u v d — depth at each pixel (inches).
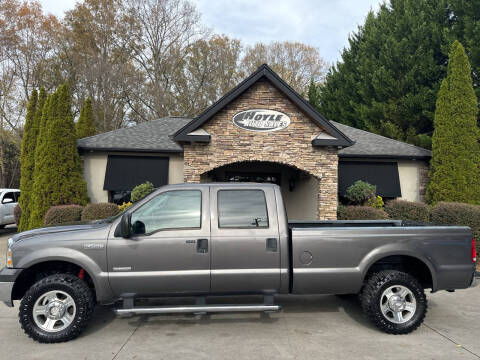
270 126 406.9
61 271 181.6
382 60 871.7
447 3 762.8
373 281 179.8
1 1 1043.9
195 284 173.5
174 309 170.7
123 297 172.1
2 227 612.7
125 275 169.5
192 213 179.3
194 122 388.2
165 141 530.6
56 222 415.5
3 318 203.2
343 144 400.8
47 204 453.7
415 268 197.5
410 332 177.2
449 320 197.6
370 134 617.9
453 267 182.5
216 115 402.6
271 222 179.3
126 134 551.5
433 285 181.5
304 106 398.6
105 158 505.7
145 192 442.0
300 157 410.9
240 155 405.4
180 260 172.6
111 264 169.6
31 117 540.7
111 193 508.1
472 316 204.4
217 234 175.2
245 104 405.1
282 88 396.2
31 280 185.3
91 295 173.0
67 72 1198.3
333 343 165.6
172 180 512.7
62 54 1187.3
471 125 499.2
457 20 701.9
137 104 1239.5
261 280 175.8
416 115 785.6
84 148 486.0
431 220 412.5
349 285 179.5
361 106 919.7
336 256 179.2
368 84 918.4
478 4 648.4
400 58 806.5
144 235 172.6
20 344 166.2
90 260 169.0
